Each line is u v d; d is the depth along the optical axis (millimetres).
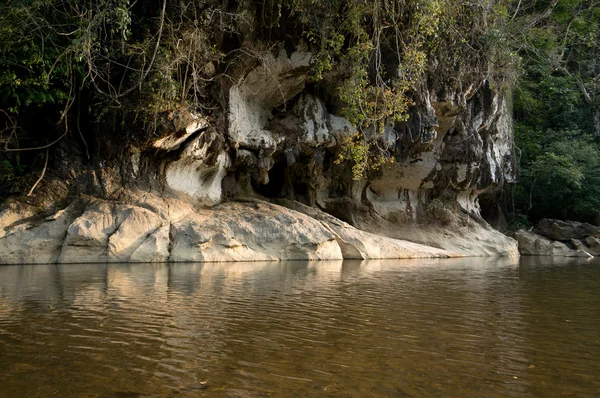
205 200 16562
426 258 18547
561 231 24766
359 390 3752
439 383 3949
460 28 20109
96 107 14945
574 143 29672
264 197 18797
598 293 9078
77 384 3730
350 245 16766
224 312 6441
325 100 19375
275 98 18344
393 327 5805
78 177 14516
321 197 20234
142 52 14070
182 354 4535
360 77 15891
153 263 12859
